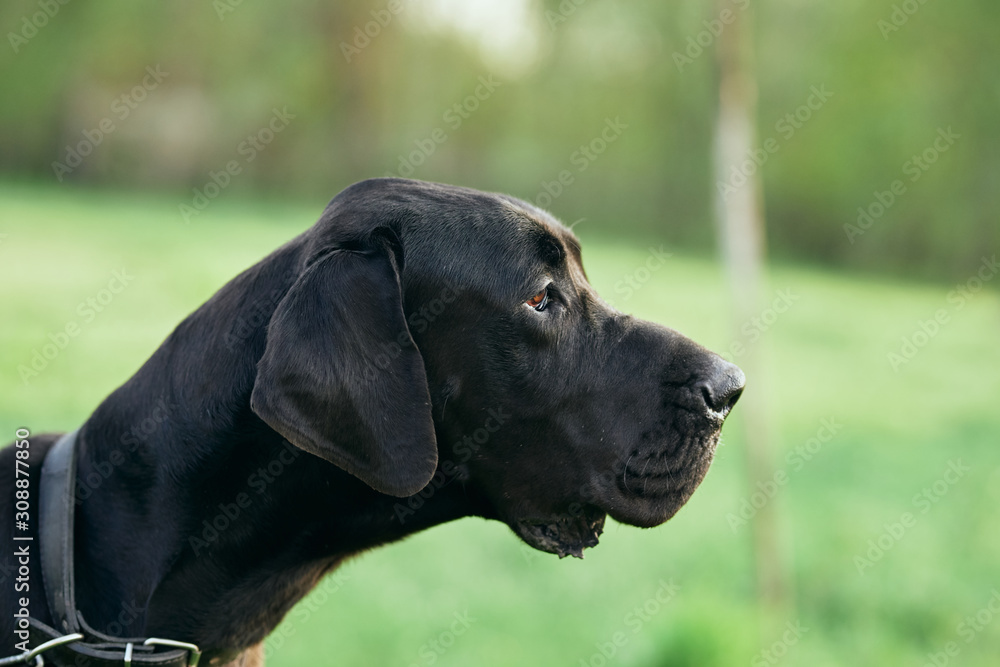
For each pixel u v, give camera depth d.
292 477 2.68
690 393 2.94
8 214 22.12
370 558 5.93
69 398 8.01
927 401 11.81
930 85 27.53
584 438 2.90
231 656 2.79
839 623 5.67
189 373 2.75
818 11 30.23
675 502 2.97
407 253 2.77
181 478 2.67
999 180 27.09
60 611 2.49
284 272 2.81
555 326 2.88
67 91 31.81
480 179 34.38
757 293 5.64
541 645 4.99
